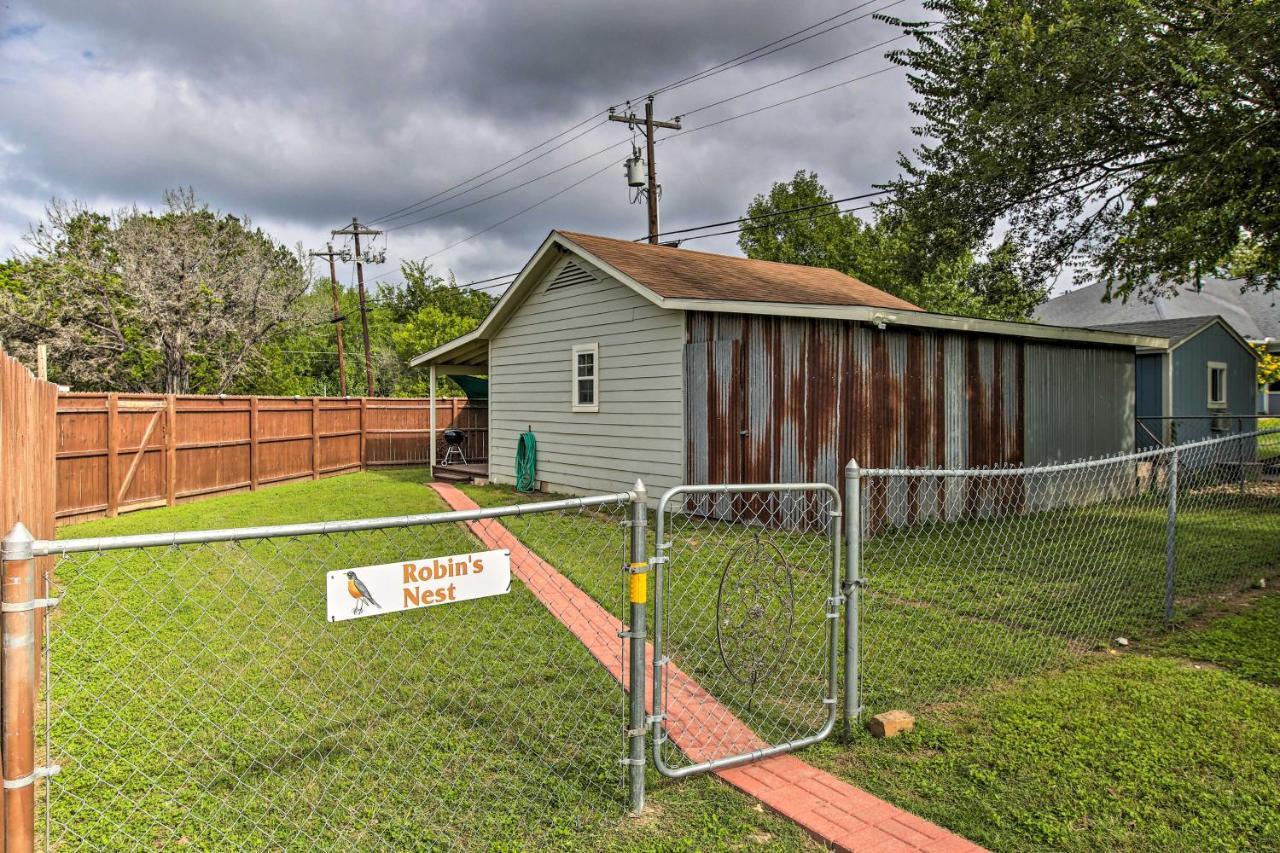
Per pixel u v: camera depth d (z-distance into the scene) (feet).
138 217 75.66
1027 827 9.80
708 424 33.94
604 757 11.60
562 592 21.16
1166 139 32.53
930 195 40.65
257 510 39.58
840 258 104.73
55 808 10.09
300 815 10.00
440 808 10.16
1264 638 17.40
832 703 12.46
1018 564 24.82
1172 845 9.40
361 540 28.73
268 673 14.94
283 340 119.65
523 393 47.50
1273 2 25.85
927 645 16.85
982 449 36.04
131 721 12.78
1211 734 12.37
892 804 10.43
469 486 50.44
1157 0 29.50
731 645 16.63
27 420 16.71
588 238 41.86
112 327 72.64
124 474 38.86
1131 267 38.65
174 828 9.68
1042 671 15.44
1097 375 42.24
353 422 64.80
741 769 11.50
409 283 164.35
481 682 14.57
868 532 30.48
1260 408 80.38
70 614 18.74
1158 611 19.74
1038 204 40.19
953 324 33.63
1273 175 28.78
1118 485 43.37
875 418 31.50
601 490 40.34
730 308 32.53
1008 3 34.53
